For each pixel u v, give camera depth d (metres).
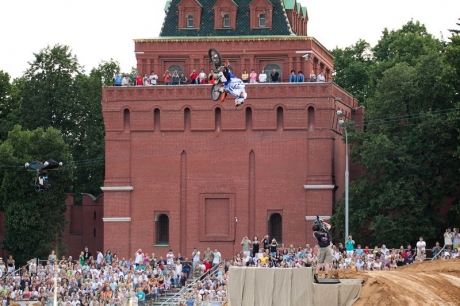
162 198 109.31
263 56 113.94
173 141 109.56
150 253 109.19
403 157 102.25
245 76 110.50
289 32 115.06
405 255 92.00
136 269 100.06
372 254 92.25
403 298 59.12
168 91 109.44
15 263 112.12
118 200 109.62
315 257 93.38
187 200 109.12
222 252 108.38
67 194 116.62
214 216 108.94
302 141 108.00
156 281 96.94
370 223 104.88
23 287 98.44
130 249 109.31
